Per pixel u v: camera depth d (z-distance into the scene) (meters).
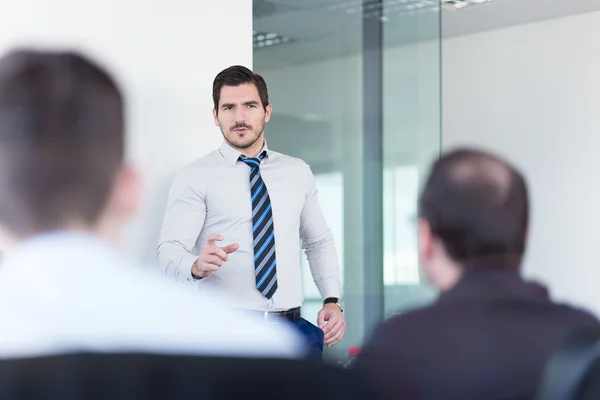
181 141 3.59
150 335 0.78
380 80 4.73
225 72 3.40
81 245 0.80
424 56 4.82
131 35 3.45
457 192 1.32
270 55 4.34
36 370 0.75
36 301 0.77
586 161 6.89
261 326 0.83
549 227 7.07
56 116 0.79
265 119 3.47
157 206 3.49
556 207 7.04
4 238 0.80
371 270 4.67
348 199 4.62
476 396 1.19
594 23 6.84
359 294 4.64
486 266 1.31
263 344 0.82
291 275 3.41
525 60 7.20
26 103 0.79
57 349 0.76
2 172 0.79
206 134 3.68
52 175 0.79
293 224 3.44
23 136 0.79
